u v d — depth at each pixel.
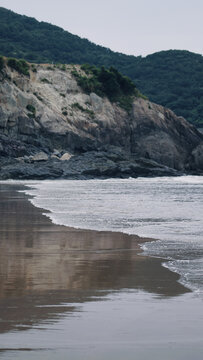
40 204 36.75
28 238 19.34
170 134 137.38
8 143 108.31
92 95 136.00
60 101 130.00
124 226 23.23
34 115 120.19
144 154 131.50
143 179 104.12
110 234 20.42
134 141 133.00
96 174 102.56
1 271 13.05
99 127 129.25
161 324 8.59
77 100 133.50
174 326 8.48
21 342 7.72
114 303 9.85
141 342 7.77
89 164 104.25
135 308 9.51
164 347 7.58
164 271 13.04
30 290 10.91
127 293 10.66
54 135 119.56
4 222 24.92
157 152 131.62
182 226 23.30
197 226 23.27
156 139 132.88
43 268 13.48
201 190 64.25
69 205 35.94
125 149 132.00
